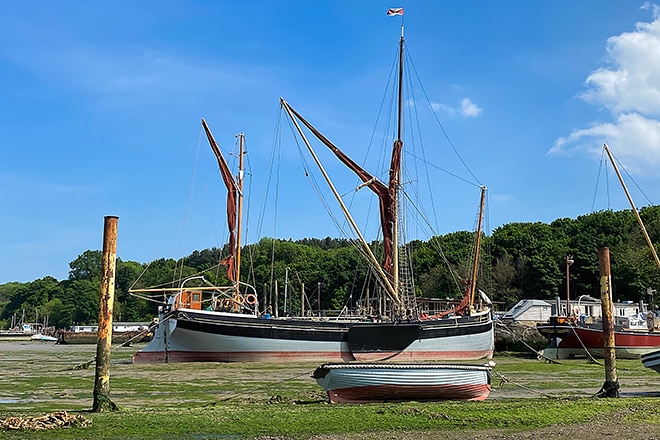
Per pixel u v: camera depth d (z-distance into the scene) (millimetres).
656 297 106562
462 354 59062
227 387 34281
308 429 20406
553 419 22219
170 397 29891
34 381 38188
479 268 130875
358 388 26562
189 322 52562
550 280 124000
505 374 43812
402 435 19734
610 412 23688
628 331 63594
